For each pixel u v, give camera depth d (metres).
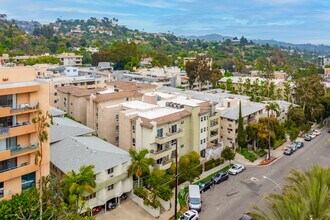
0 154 39.50
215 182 60.38
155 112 66.12
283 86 139.12
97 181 48.25
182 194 55.50
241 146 76.88
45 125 40.31
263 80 144.00
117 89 94.06
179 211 50.50
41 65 141.00
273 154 79.00
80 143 56.03
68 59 192.75
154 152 58.72
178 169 59.38
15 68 44.00
